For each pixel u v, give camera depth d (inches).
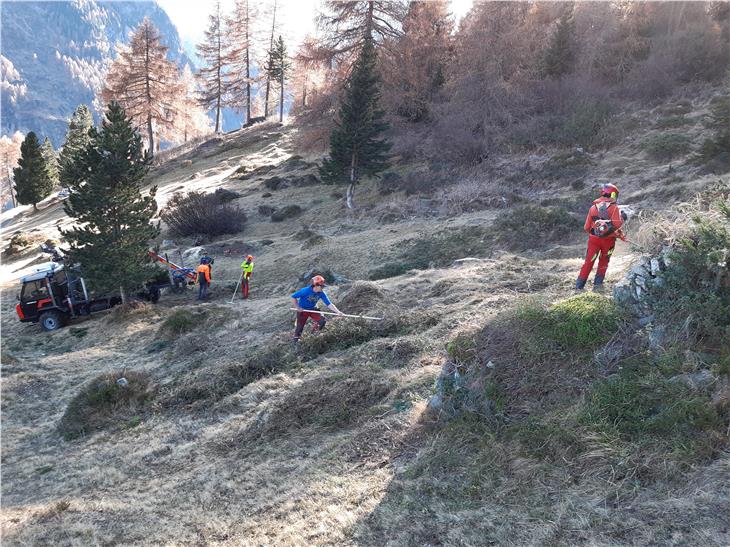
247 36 2534.5
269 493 244.5
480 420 231.8
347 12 1366.9
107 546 232.4
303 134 1435.8
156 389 409.1
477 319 333.7
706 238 227.0
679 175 721.6
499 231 662.5
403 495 210.1
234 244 959.0
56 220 1558.8
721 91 1038.4
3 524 270.2
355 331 390.9
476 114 1187.9
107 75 2187.5
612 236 291.1
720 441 173.9
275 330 465.1
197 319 553.6
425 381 292.4
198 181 1641.2
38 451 366.0
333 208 1109.1
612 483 177.9
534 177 922.7
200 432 336.8
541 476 191.9
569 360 229.8
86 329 636.1
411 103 1368.1
